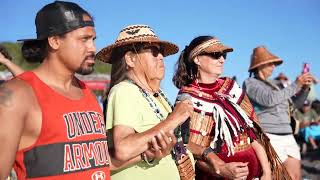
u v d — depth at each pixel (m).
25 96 2.31
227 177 4.00
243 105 4.49
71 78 2.60
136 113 3.07
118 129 2.97
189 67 4.48
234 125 4.25
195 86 4.38
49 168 2.33
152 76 3.32
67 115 2.44
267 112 5.92
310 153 12.85
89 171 2.46
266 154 4.48
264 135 4.50
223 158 4.19
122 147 2.85
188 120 3.38
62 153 2.37
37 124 2.33
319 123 13.05
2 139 2.21
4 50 3.73
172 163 3.23
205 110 4.23
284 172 4.55
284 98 5.62
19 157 2.31
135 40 3.25
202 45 4.36
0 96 2.25
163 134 2.90
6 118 2.23
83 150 2.45
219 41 4.43
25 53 2.62
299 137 13.11
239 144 4.26
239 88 4.59
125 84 3.18
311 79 5.64
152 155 2.95
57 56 2.52
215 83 4.44
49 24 2.48
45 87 2.42
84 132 2.49
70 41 2.49
